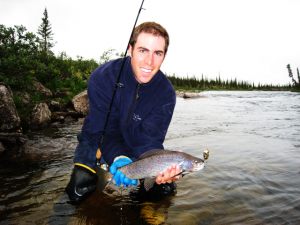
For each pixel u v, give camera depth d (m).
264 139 2.48
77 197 1.19
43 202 1.25
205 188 1.37
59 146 2.16
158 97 1.24
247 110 5.08
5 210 1.17
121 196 1.30
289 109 5.31
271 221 1.07
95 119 1.25
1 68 3.15
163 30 1.09
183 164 1.00
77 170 1.21
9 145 2.12
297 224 1.05
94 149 1.25
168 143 2.31
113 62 1.28
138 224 1.07
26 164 1.77
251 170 1.62
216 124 3.36
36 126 2.79
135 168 1.04
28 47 3.77
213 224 1.06
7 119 2.31
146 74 1.12
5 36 3.54
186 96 8.83
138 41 1.09
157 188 1.30
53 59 4.94
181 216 1.11
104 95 1.24
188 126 3.19
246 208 1.18
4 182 1.47
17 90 3.21
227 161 1.79
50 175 1.58
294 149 2.12
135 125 1.25
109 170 1.19
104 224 1.07
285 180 1.48
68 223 1.07
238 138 2.52
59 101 3.77
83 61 6.20
